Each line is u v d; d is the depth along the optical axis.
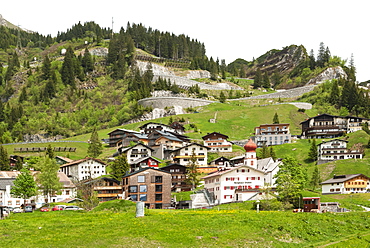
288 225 67.44
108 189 134.88
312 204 103.12
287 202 100.12
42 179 120.69
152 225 65.19
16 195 112.44
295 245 59.81
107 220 69.19
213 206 114.62
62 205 105.69
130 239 57.62
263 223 67.44
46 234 59.97
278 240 61.03
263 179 126.31
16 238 57.34
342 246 58.66
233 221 68.19
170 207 118.12
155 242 56.66
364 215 79.12
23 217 77.50
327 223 71.56
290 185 103.31
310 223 70.06
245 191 119.31
